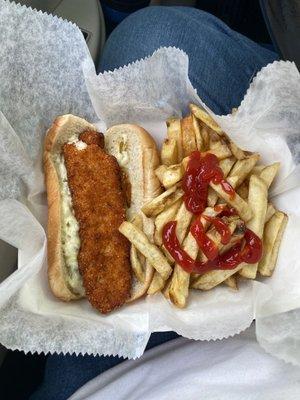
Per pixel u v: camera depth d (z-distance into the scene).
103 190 0.32
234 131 0.31
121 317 0.30
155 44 0.38
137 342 0.29
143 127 0.34
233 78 0.37
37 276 0.30
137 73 0.32
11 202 0.28
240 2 0.42
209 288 0.30
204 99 0.36
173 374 0.30
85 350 0.28
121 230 0.31
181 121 0.32
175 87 0.32
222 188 0.30
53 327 0.28
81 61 0.33
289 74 0.28
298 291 0.29
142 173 0.33
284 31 0.30
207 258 0.30
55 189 0.33
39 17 0.31
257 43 0.42
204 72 0.37
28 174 0.32
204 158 0.31
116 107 0.34
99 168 0.32
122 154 0.34
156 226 0.31
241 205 0.30
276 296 0.29
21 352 0.38
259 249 0.30
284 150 0.31
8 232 0.28
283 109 0.30
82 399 0.32
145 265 0.31
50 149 0.34
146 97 0.33
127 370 0.32
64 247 0.32
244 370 0.28
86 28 0.38
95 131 0.34
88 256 0.31
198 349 0.31
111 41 0.40
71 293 0.31
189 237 0.30
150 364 0.31
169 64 0.31
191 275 0.30
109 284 0.31
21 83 0.32
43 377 0.38
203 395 0.28
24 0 0.36
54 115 0.34
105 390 0.31
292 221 0.31
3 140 0.30
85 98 0.35
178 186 0.31
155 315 0.29
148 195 0.33
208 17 0.40
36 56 0.32
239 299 0.30
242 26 0.43
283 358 0.26
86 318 0.30
